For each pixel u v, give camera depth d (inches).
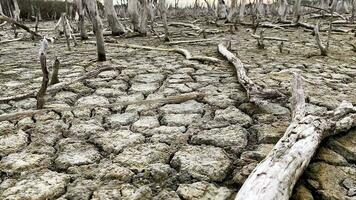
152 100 185.3
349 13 1068.5
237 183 108.5
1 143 139.6
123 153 129.8
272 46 409.7
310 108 172.7
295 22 705.0
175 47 407.2
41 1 1376.7
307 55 333.7
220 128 151.3
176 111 173.8
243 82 206.8
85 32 513.3
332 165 116.2
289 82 226.8
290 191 94.0
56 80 220.2
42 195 103.7
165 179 111.9
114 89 216.4
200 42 454.0
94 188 107.0
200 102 186.9
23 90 218.5
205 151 130.1
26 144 139.0
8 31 733.3
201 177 112.5
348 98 189.9
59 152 131.7
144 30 559.5
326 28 629.9
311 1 1480.1
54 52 385.1
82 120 164.1
